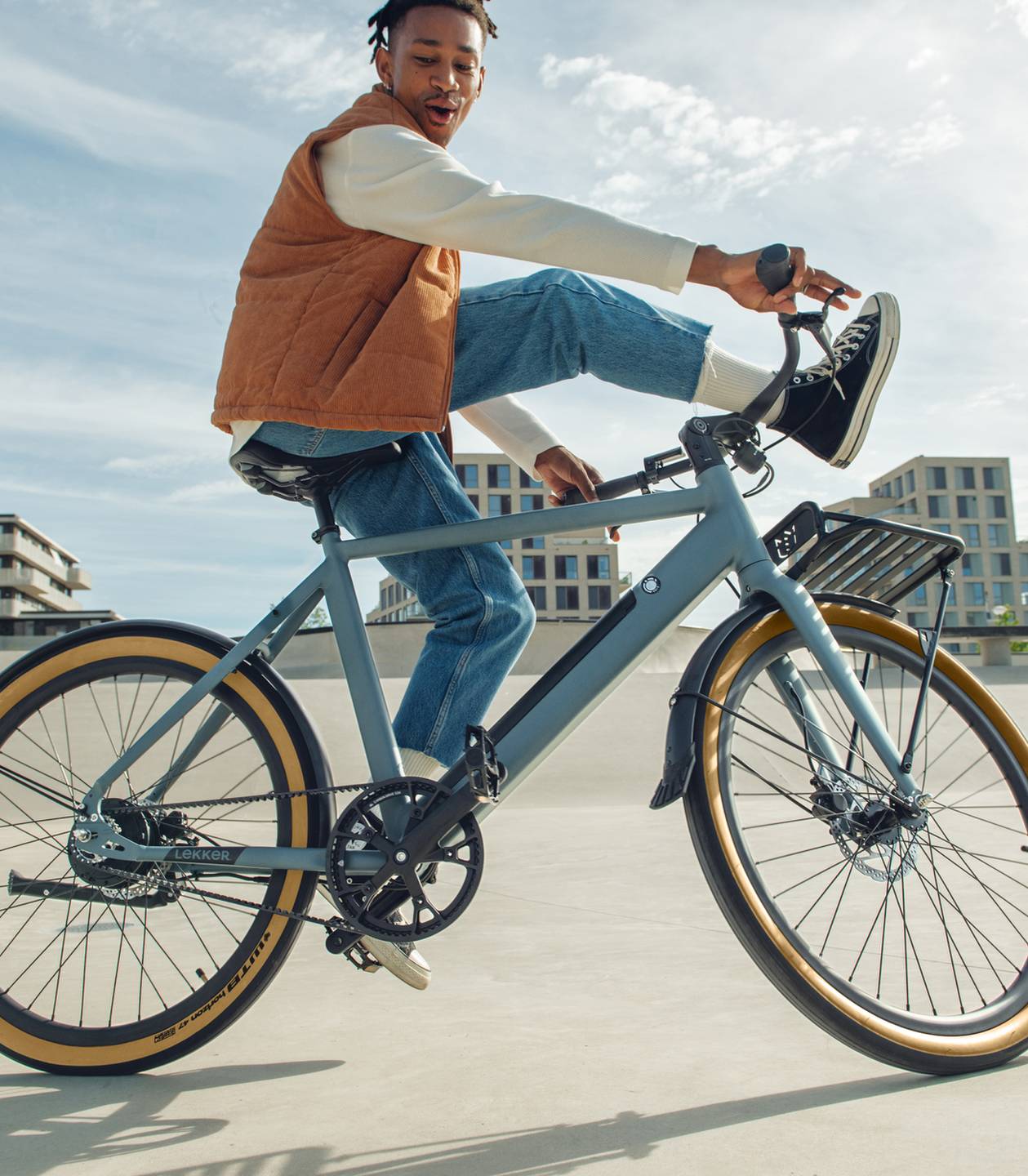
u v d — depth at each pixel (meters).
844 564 1.57
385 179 1.41
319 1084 1.35
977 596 72.19
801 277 1.33
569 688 1.45
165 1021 1.46
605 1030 1.58
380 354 1.40
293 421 1.40
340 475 1.53
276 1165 1.08
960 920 2.37
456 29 1.55
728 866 1.32
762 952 1.31
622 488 1.68
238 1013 1.46
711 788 1.35
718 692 1.39
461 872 3.43
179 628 1.58
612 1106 1.23
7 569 66.88
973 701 1.58
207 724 1.59
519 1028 1.60
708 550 1.49
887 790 1.43
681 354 1.49
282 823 1.50
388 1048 1.51
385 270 1.44
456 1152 1.10
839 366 1.51
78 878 1.53
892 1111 1.17
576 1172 1.03
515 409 1.81
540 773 6.12
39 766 3.78
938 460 73.50
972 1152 1.04
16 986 1.88
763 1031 1.56
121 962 2.10
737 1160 1.04
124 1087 1.38
